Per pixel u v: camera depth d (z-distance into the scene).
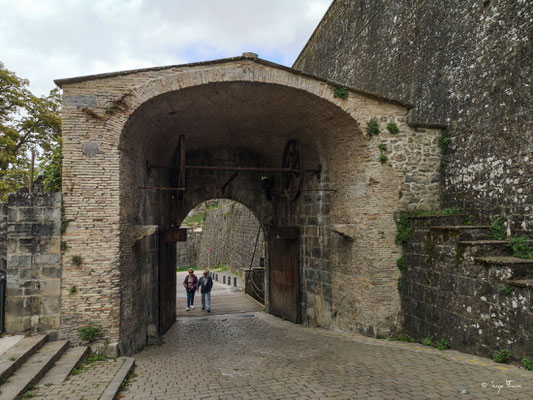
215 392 4.79
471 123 7.38
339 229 8.09
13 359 5.05
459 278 6.16
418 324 7.17
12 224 6.35
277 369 5.84
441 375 4.96
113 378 5.12
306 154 10.31
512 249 5.99
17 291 6.29
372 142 7.80
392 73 10.73
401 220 7.75
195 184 11.98
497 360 5.23
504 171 6.51
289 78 7.43
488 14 7.08
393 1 10.96
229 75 7.16
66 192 6.39
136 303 7.45
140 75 6.79
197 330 9.98
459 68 7.82
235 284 19.11
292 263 11.09
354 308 8.23
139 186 7.80
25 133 16.72
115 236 6.46
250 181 12.56
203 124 9.56
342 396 4.47
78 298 6.33
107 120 6.54
